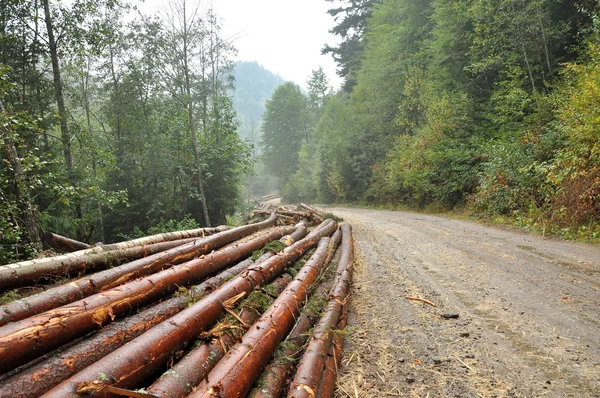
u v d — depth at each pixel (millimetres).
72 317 2387
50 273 3635
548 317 3805
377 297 4824
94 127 21828
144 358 2178
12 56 11758
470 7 14953
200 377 2246
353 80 39938
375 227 12453
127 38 18688
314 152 44094
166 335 2430
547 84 12125
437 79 19516
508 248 7227
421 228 11211
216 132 21797
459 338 3473
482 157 13758
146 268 4012
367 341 3520
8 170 8312
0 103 7656
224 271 4723
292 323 3396
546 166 9648
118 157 18453
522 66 13758
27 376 1939
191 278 4031
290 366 2814
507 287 4855
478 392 2602
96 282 3287
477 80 16328
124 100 19453
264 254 5281
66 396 1702
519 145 11320
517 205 10695
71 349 2289
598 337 3297
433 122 17156
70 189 9125
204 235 8133
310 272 4738
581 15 12383
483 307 4215
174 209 19594
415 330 3705
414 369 2965
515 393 2559
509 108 12914
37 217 8961
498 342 3338
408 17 26734
